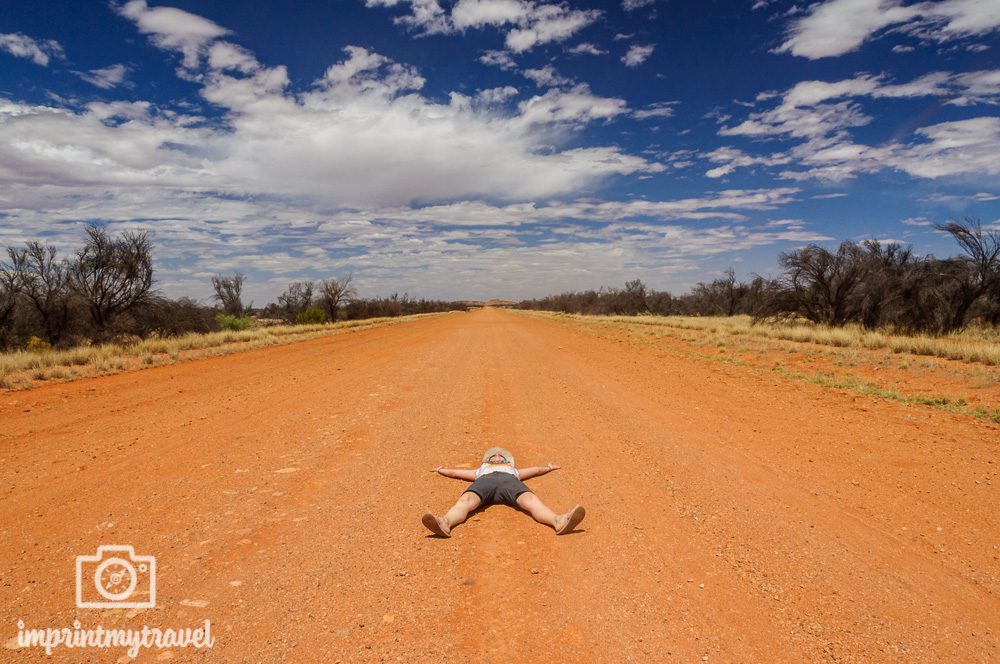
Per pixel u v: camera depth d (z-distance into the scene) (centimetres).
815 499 523
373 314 7225
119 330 2384
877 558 406
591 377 1316
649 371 1414
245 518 483
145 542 436
